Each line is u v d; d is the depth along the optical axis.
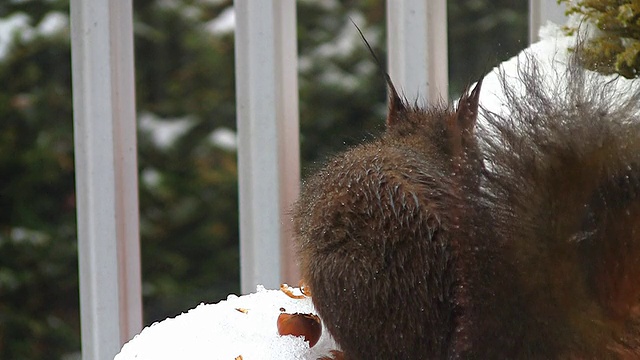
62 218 3.60
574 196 2.06
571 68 2.09
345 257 2.10
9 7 3.66
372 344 2.10
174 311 3.68
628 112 2.07
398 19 2.33
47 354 3.50
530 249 2.07
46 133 3.58
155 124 3.81
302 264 2.14
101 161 2.35
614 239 2.06
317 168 2.18
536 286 2.07
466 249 2.08
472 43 3.75
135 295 2.36
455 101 2.29
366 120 3.78
